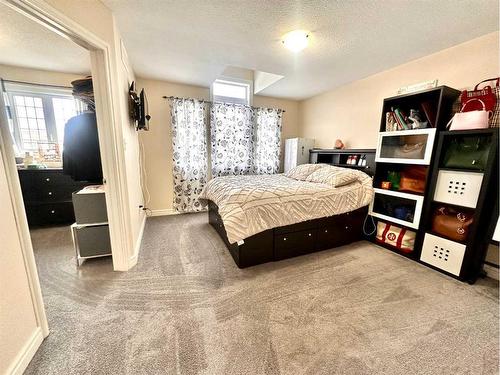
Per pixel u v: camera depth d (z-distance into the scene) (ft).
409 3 5.42
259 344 4.29
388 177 8.89
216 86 13.24
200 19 6.28
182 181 12.69
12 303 3.59
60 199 10.86
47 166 11.14
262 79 12.68
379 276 6.72
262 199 7.22
